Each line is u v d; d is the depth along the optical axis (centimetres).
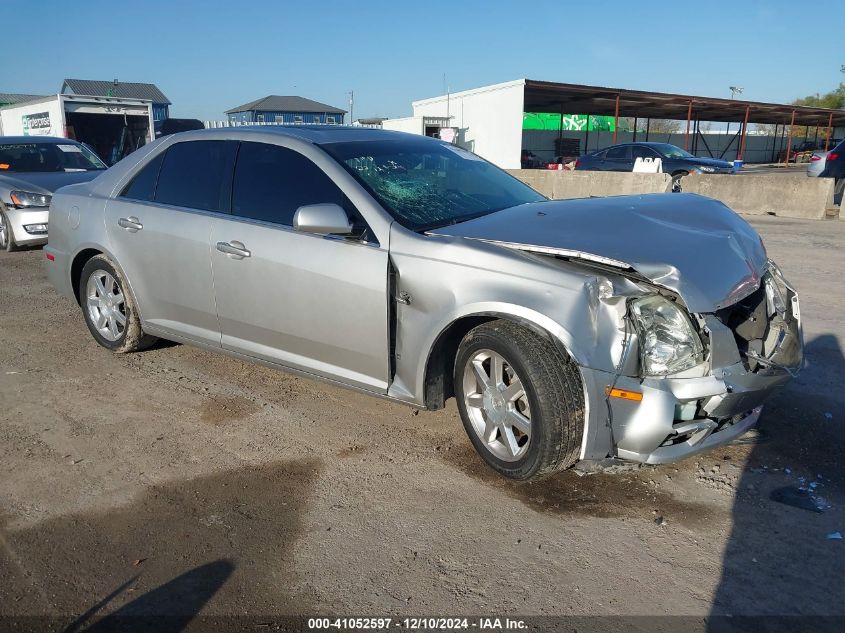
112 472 357
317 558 286
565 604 258
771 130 5953
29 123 2377
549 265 314
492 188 429
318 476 352
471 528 306
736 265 321
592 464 314
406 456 372
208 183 447
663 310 299
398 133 464
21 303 703
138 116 2205
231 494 335
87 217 510
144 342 521
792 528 303
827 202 1330
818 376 477
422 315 346
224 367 508
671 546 292
